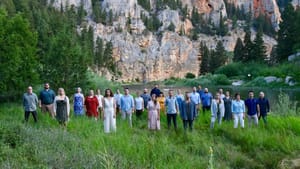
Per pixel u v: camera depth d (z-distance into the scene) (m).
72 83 29.94
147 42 174.00
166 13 190.50
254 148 13.74
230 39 197.88
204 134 15.87
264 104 17.86
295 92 61.91
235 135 15.45
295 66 85.62
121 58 164.12
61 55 29.95
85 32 143.75
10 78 25.73
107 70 148.38
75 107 19.39
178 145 13.29
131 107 18.80
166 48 175.88
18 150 9.01
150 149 10.73
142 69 166.75
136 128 17.52
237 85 91.88
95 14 172.62
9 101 26.81
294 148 13.56
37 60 28.92
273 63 107.06
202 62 137.38
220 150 12.85
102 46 149.88
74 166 7.70
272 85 79.88
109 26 171.62
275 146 13.83
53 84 29.58
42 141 10.16
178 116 19.89
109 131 14.95
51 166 7.66
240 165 11.83
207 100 21.78
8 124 11.62
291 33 105.06
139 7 189.12
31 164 7.79
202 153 12.53
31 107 16.69
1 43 25.16
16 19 27.02
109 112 15.34
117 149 10.54
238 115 17.16
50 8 158.38
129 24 175.88
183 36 185.88
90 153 8.93
